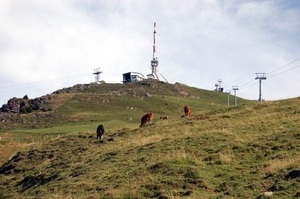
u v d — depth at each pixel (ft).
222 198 58.95
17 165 129.18
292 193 55.98
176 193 64.95
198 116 140.97
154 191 67.97
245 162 77.61
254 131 102.53
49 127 283.38
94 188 76.18
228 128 110.63
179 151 88.53
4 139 211.41
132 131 138.10
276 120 112.27
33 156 133.39
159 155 88.43
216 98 515.50
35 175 108.99
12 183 112.27
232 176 69.62
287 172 64.44
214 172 73.77
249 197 57.72
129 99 417.08
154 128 132.87
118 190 71.15
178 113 367.25
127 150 102.12
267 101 152.66
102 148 116.98
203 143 94.02
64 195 76.48
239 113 134.92
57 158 123.24
